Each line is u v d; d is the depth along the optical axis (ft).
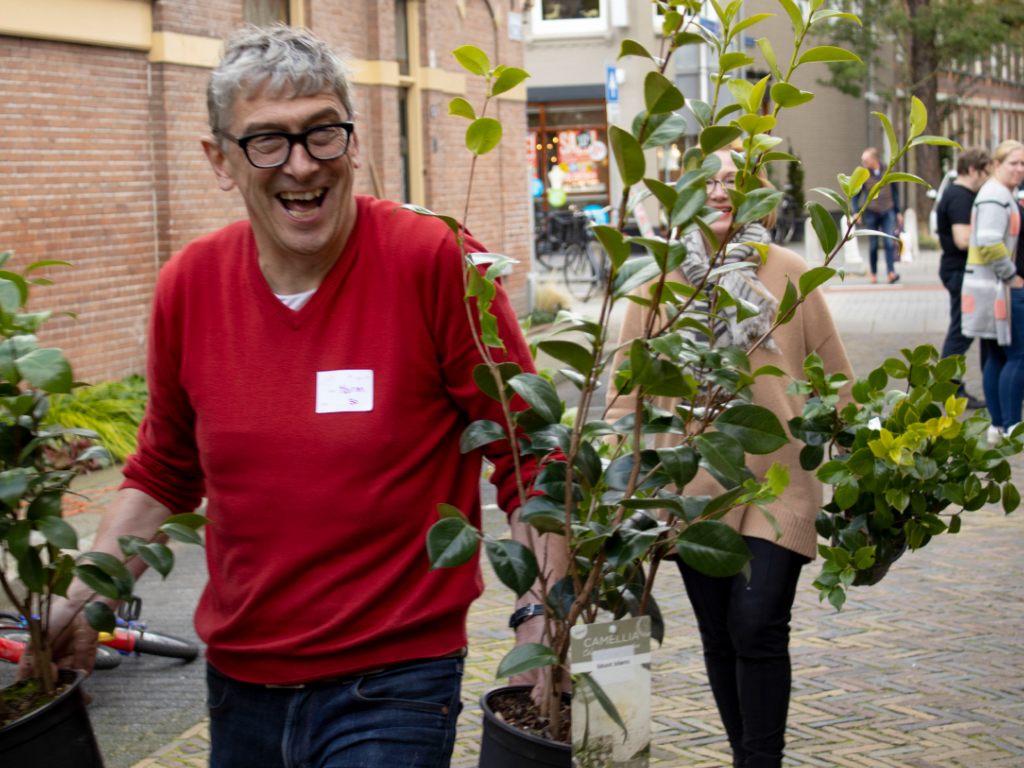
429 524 6.93
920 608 17.29
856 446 8.98
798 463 10.17
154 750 13.20
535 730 6.31
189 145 34.94
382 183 46.50
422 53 49.37
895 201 66.39
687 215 5.33
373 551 6.82
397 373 6.85
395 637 6.84
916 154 102.42
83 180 31.37
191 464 7.84
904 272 73.92
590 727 5.68
